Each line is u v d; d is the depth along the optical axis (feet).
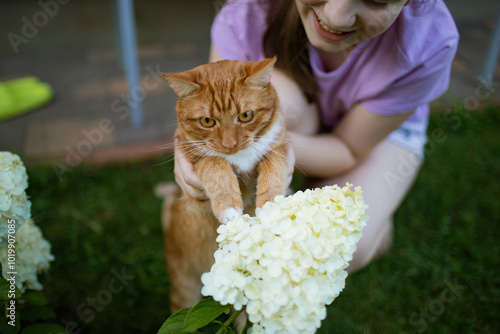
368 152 2.30
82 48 4.75
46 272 2.11
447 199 2.92
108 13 5.60
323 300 1.18
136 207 2.90
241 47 2.21
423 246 2.64
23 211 1.51
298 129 2.27
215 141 1.62
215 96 1.56
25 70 4.30
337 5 1.53
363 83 2.06
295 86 2.15
